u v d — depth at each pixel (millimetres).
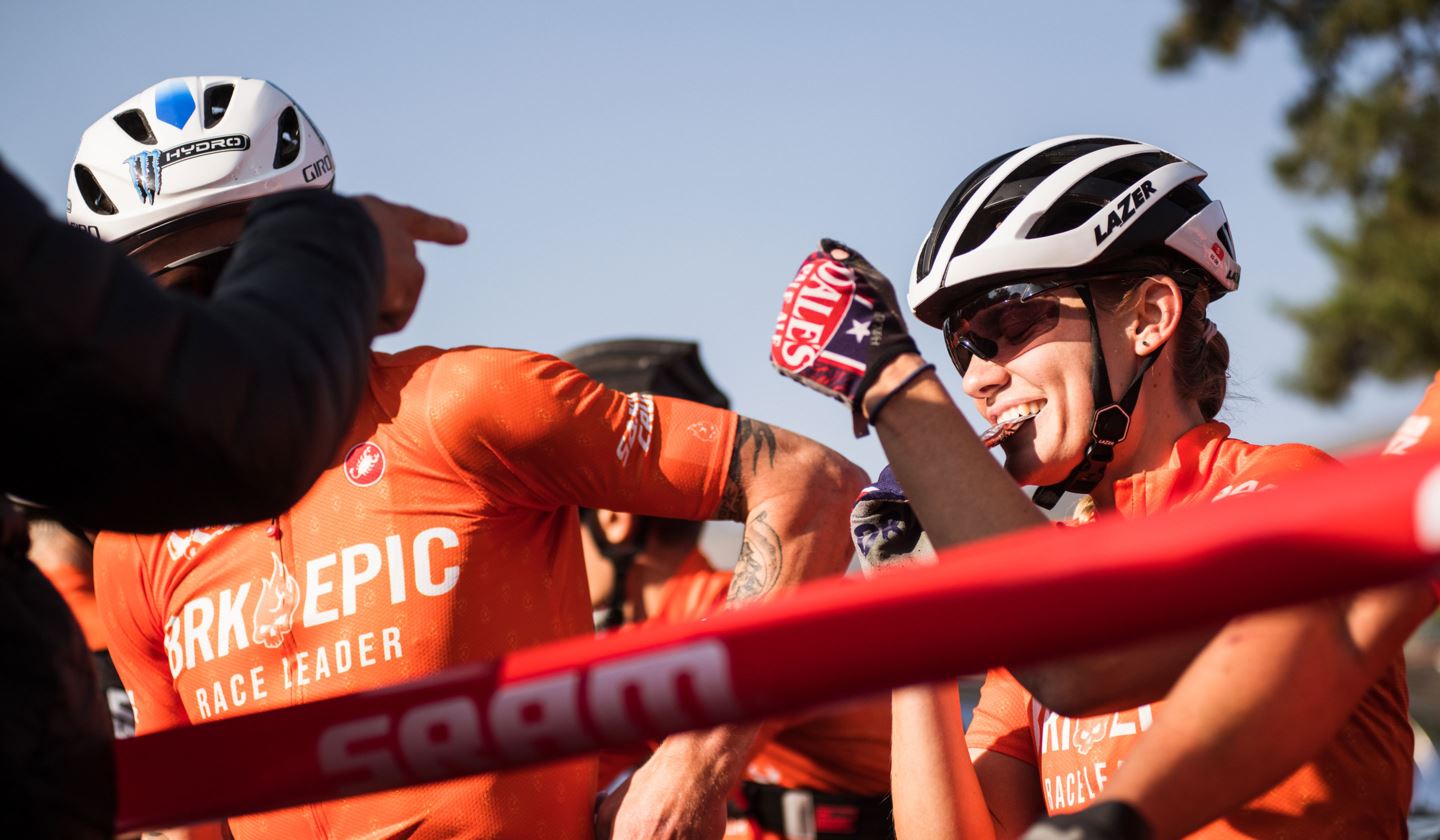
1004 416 1860
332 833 1779
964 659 927
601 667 1029
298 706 1139
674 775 1853
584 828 1865
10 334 894
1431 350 16016
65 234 934
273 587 1820
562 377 1823
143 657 2025
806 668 965
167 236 2053
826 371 1438
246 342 977
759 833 2963
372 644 1766
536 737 1052
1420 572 810
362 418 1820
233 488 977
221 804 1149
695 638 1001
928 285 1889
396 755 1099
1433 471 802
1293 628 1186
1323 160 16984
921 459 1408
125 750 1173
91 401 918
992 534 1368
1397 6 16094
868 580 966
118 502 979
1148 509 1767
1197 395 1869
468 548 1788
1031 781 1931
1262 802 1565
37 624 1045
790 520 1899
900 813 1836
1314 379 16969
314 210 1121
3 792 1008
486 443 1773
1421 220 16625
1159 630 881
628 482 1841
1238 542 854
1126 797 1138
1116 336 1812
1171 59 17406
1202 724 1166
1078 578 896
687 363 3506
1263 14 17000
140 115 2113
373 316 1107
